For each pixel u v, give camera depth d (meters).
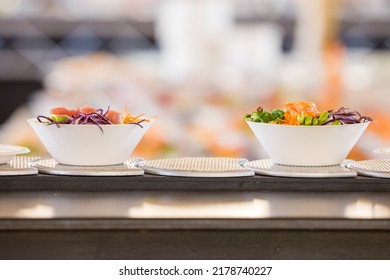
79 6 5.64
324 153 2.18
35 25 5.62
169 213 1.79
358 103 4.24
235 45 5.02
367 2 5.72
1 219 1.73
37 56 5.67
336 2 4.84
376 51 5.77
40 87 5.68
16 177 2.07
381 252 1.78
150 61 5.50
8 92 5.67
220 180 2.09
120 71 4.80
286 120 2.21
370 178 2.11
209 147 3.73
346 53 5.66
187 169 2.11
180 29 4.84
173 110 4.20
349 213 1.81
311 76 4.44
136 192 2.06
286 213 1.80
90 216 1.75
